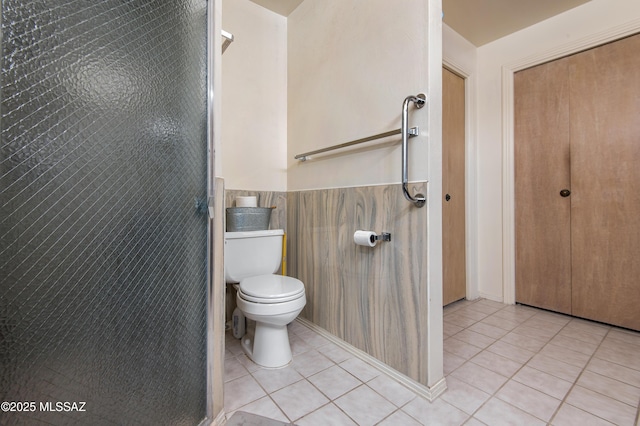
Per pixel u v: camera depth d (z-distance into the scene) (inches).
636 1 73.7
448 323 81.0
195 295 39.4
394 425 42.4
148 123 31.3
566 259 86.7
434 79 49.7
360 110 62.7
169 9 34.1
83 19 24.6
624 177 76.7
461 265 100.7
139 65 30.1
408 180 52.2
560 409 45.7
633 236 75.5
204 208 40.9
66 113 23.4
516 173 96.6
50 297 22.6
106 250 26.9
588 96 82.2
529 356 62.5
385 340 56.5
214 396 42.5
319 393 50.1
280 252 75.0
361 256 62.2
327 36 71.8
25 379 21.2
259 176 82.0
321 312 73.4
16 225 20.5
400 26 54.0
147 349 31.6
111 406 27.5
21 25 20.5
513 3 81.3
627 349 65.5
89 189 25.3
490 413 44.9
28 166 21.0
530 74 93.0
